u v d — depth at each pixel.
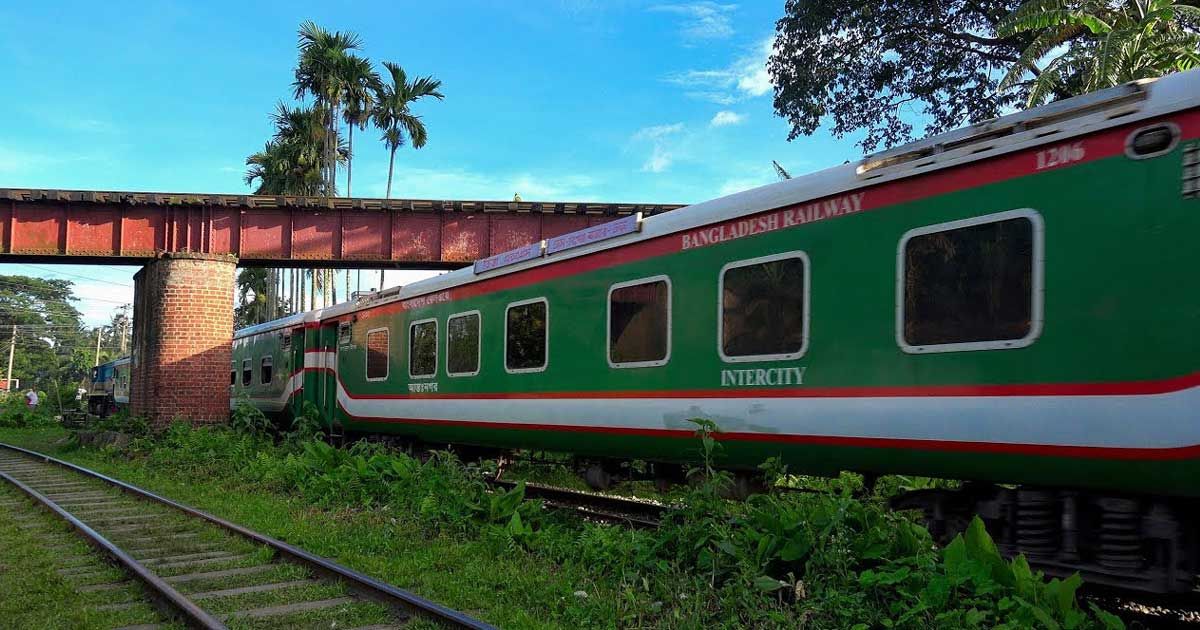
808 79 22.31
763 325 6.91
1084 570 5.12
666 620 5.22
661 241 8.03
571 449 9.30
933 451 5.66
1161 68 13.70
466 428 11.01
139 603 6.01
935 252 5.70
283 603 5.96
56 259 19.20
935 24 21.47
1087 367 4.83
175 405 18.05
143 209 19.05
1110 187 4.81
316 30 37.12
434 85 37.84
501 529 7.68
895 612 4.83
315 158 38.50
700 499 6.56
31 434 30.23
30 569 7.07
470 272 11.12
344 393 14.80
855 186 6.25
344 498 10.23
